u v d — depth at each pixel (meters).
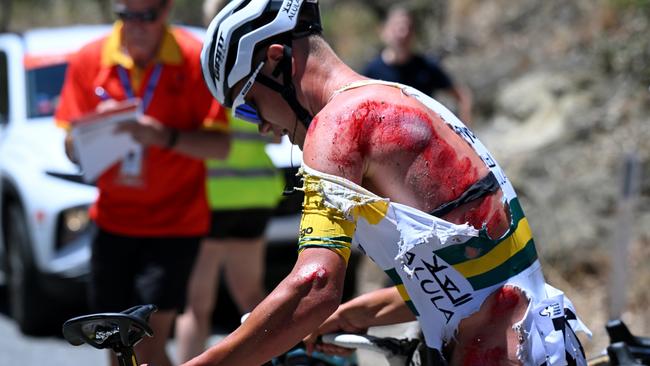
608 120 19.11
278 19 5.92
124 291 10.73
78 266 14.91
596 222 17.06
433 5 27.47
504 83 21.88
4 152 16.56
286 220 15.99
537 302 5.87
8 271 16.81
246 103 6.22
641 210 16.83
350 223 5.52
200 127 10.73
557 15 23.69
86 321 5.48
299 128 6.13
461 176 5.74
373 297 6.91
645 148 17.92
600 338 14.23
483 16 25.73
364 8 32.78
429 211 5.68
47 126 16.42
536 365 5.75
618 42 20.28
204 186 10.91
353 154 5.59
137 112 10.26
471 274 5.76
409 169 5.66
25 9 39.59
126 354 5.58
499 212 5.83
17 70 17.34
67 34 18.28
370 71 17.08
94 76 10.77
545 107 20.38
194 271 12.57
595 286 16.17
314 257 5.43
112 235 10.62
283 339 5.38
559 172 18.31
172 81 10.64
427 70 17.03
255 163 12.77
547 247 17.08
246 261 13.02
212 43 6.11
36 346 15.70
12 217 16.14
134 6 10.41
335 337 6.79
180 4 33.84
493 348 5.80
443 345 6.00
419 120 5.72
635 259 15.77
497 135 20.50
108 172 10.54
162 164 10.51
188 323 12.52
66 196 15.15
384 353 6.63
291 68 6.01
